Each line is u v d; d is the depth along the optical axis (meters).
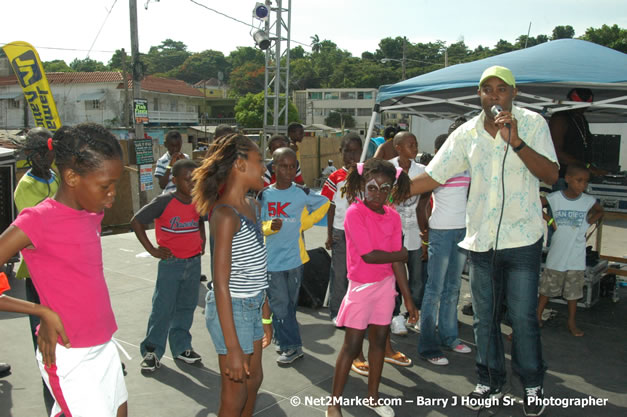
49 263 2.00
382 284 3.20
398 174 3.56
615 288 5.66
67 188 2.03
